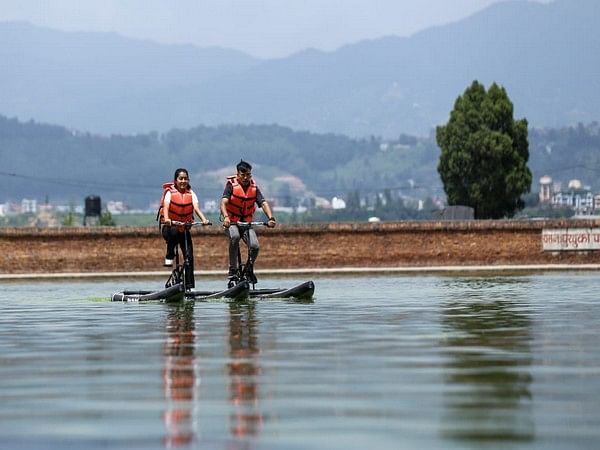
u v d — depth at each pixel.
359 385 17.36
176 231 39.94
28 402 16.33
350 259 87.62
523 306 34.44
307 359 20.47
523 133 138.88
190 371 19.14
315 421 14.74
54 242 85.44
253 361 20.30
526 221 88.44
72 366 19.98
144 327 27.64
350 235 87.56
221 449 13.30
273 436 13.90
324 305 35.44
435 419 14.73
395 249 87.94
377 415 15.05
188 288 40.06
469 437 13.66
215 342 23.64
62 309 35.38
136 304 37.12
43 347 23.12
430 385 17.25
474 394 16.44
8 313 33.66
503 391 16.64
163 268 86.19
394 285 53.16
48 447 13.49
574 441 13.41
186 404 16.02
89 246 85.88
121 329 27.17
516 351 21.30
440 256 88.06
